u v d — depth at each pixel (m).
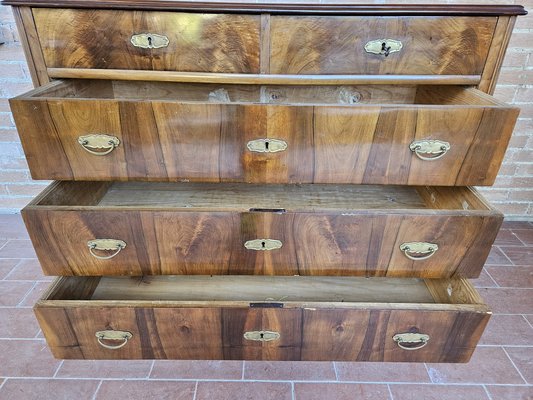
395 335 0.85
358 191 1.12
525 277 1.33
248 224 0.79
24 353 1.01
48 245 0.81
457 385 0.95
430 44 0.88
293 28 0.86
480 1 1.25
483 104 0.83
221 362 1.01
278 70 0.90
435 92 1.04
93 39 0.86
